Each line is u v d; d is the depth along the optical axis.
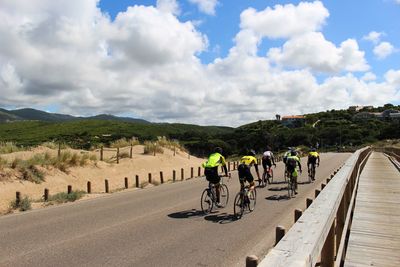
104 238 8.46
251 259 2.65
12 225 9.83
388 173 22.30
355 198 12.41
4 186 17.11
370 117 181.62
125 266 6.57
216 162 11.68
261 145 87.00
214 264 6.71
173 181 22.50
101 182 22.02
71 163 23.12
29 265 6.60
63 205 13.20
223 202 13.54
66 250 7.50
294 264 2.37
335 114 191.75
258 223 10.09
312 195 15.41
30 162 19.94
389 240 7.57
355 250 6.91
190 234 8.85
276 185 18.95
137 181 19.59
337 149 88.94
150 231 9.14
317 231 3.16
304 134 102.62
